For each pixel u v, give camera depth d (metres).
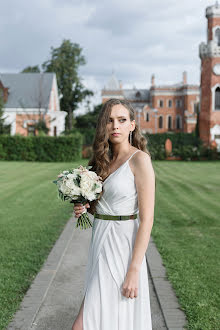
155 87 74.62
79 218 2.60
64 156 29.84
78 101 57.44
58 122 39.78
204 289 4.29
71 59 56.78
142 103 78.25
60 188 2.47
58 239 6.45
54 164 26.17
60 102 57.66
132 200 2.37
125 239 2.36
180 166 26.08
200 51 40.47
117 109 2.48
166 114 74.69
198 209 9.70
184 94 73.06
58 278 4.71
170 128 74.81
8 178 16.83
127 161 2.39
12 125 38.75
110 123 2.48
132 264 2.23
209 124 40.34
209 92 40.28
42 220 8.09
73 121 61.75
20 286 4.34
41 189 13.21
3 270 4.86
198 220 8.27
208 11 40.31
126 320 2.29
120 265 2.32
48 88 41.19
